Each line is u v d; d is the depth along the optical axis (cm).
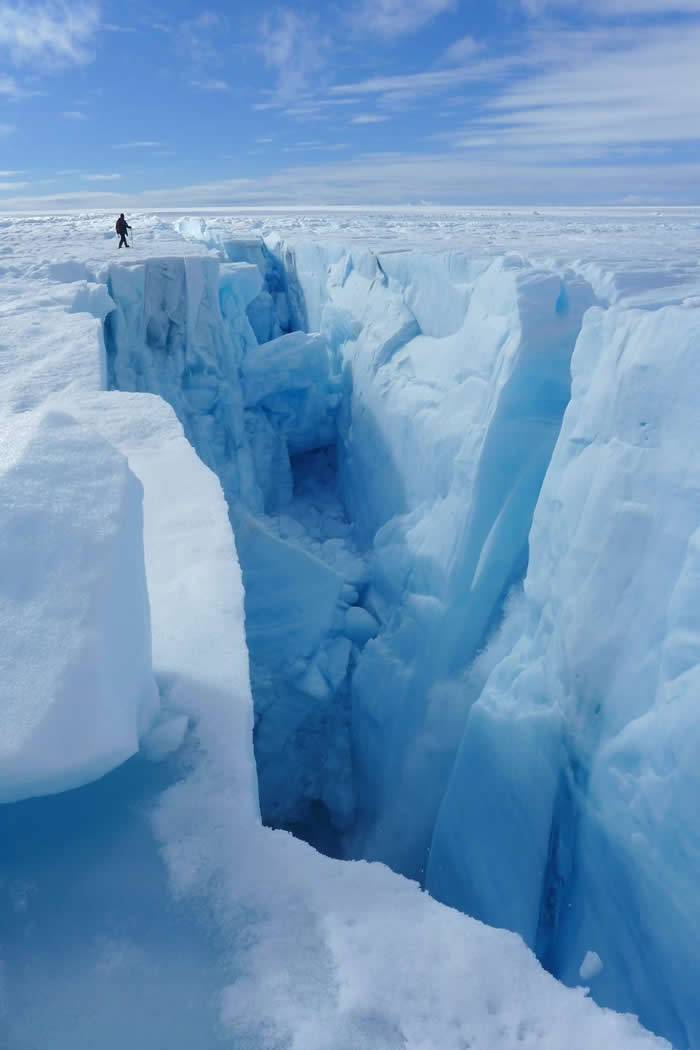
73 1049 92
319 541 1018
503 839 429
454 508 618
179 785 133
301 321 1567
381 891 116
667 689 301
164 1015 96
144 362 957
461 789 481
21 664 112
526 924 397
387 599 760
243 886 115
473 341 674
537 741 407
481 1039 93
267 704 682
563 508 428
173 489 279
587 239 1316
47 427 157
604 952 334
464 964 102
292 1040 93
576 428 440
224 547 233
